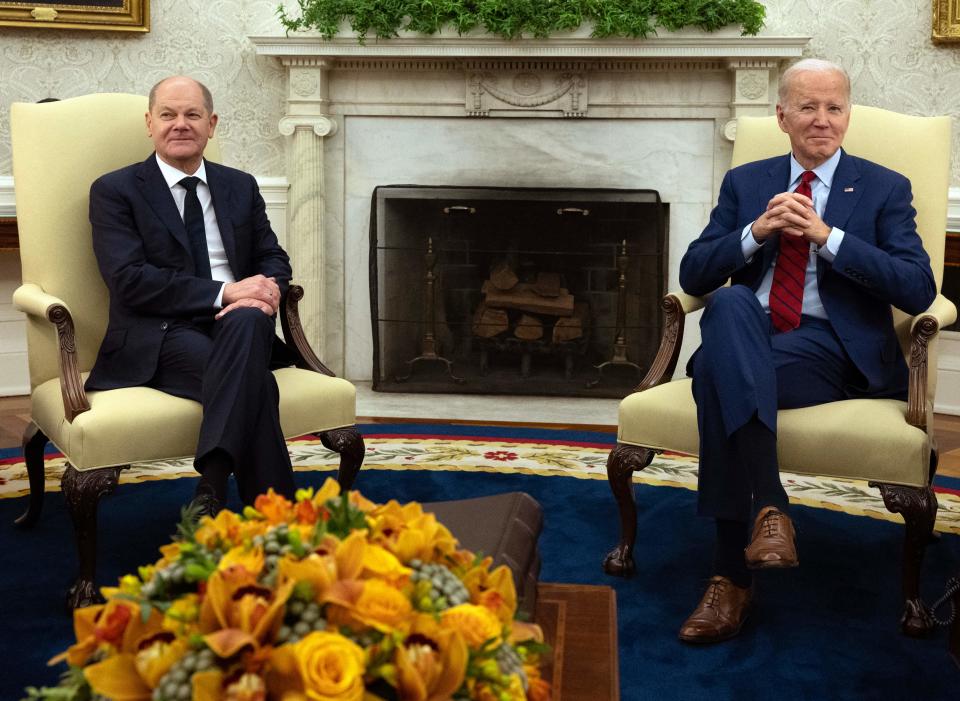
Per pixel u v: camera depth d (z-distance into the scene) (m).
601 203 4.76
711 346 2.25
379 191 4.86
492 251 4.87
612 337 4.88
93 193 2.67
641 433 2.49
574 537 2.84
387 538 0.91
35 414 2.65
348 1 4.59
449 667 0.80
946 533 2.93
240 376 2.32
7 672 1.96
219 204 2.81
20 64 4.84
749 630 2.25
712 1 4.47
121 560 2.60
